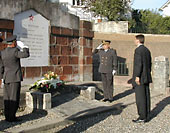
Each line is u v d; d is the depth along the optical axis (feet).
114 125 16.69
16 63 16.48
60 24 28.04
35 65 25.36
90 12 66.33
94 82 29.04
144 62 17.20
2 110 18.67
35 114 18.65
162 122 17.78
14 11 23.17
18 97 16.58
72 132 15.02
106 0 59.00
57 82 22.76
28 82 24.53
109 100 23.80
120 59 50.21
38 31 25.63
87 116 18.29
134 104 23.36
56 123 15.93
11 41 16.47
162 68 31.78
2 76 16.83
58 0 69.05
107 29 56.75
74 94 23.98
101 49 26.20
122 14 59.98
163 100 26.27
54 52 27.40
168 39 52.90
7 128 14.94
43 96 18.61
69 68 29.25
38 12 25.53
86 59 31.04
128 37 52.31
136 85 17.42
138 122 17.44
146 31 64.69
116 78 38.17
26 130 14.17
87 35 30.89
